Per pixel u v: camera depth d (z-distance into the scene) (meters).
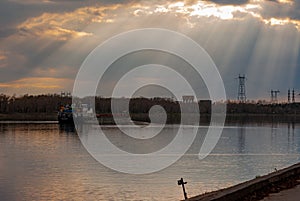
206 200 10.55
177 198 25.70
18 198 26.67
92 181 32.22
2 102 179.75
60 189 29.39
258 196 12.44
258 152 56.94
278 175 14.64
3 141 73.00
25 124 130.00
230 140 77.94
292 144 70.44
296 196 12.45
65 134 89.88
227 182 31.62
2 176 35.00
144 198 25.94
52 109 178.75
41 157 49.88
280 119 190.38
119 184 30.70
